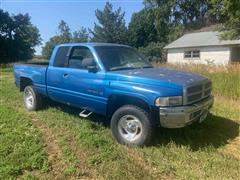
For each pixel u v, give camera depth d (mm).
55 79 6695
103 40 48062
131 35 47375
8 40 46031
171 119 4863
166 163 4625
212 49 24797
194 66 13656
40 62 8438
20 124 6344
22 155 4797
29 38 50781
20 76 8055
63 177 4238
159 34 46219
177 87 4902
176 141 5500
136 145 5195
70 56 6438
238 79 9867
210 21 41844
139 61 6605
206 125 6418
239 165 4551
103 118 6805
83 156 4859
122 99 5516
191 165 4586
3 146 5078
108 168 4465
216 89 10312
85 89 5953
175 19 45781
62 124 6402
